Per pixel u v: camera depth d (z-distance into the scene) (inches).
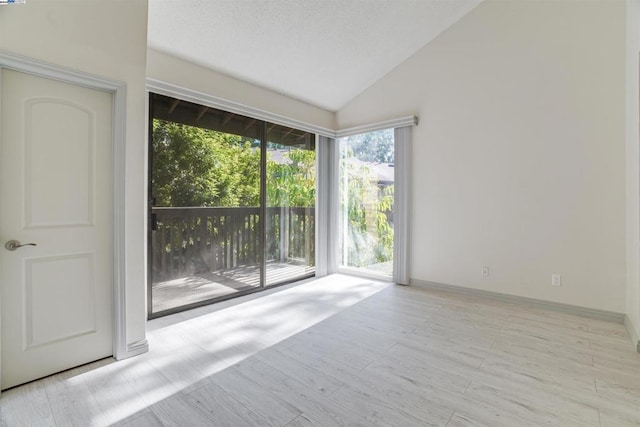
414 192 160.6
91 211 80.4
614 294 112.4
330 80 161.0
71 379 74.4
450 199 149.2
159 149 115.8
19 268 70.3
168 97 117.8
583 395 69.2
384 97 170.1
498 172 135.9
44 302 73.9
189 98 119.2
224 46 120.8
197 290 128.1
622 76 110.0
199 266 128.9
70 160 76.7
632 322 100.3
